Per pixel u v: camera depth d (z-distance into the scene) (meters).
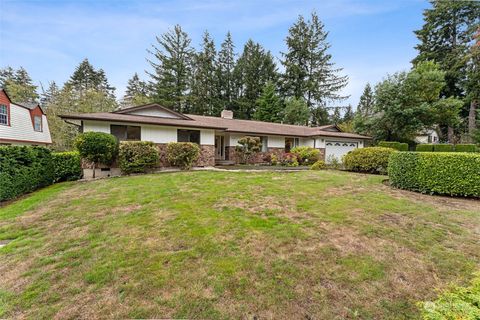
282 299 2.46
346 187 7.27
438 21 25.75
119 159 10.45
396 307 2.37
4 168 6.39
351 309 2.34
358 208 5.23
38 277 2.88
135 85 41.19
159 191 6.86
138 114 12.90
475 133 20.16
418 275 2.88
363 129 21.89
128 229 4.22
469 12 24.41
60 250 3.54
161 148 12.33
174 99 29.12
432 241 3.71
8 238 4.07
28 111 15.75
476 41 21.53
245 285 2.67
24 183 7.38
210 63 31.52
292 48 31.78
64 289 2.65
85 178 10.31
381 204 5.52
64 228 4.38
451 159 6.30
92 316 2.26
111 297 2.50
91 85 38.94
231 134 16.03
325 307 2.36
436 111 19.17
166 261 3.16
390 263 3.11
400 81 19.88
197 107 30.27
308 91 30.97
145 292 2.57
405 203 5.64
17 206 5.97
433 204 5.62
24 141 15.19
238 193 6.54
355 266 3.03
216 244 3.60
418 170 6.86
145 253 3.37
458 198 6.21
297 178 8.75
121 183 8.18
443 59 25.12
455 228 4.19
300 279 2.78
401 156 7.26
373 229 4.12
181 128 12.88
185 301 2.43
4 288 2.69
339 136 18.53
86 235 4.03
